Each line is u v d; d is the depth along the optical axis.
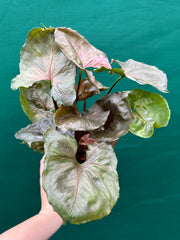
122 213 0.80
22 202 0.81
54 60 0.62
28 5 1.04
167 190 0.82
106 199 0.51
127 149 0.86
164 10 1.03
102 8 1.04
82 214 0.48
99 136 0.64
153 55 0.95
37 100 0.77
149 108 0.76
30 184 0.83
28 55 0.63
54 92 0.59
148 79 0.61
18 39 0.99
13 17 1.02
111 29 1.00
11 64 0.95
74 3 1.04
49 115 0.77
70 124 0.57
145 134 0.73
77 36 0.63
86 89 0.71
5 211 0.80
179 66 0.93
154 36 0.98
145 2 1.05
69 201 0.49
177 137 0.87
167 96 0.91
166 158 0.85
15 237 0.48
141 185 0.83
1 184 0.83
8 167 0.84
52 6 1.04
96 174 0.54
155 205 0.81
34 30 0.60
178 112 0.89
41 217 0.54
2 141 0.87
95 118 0.62
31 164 0.85
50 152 0.52
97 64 0.64
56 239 0.78
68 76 0.60
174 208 0.81
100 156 0.57
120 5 1.04
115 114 0.64
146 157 0.85
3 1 1.04
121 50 0.96
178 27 1.00
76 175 0.53
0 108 0.90
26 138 0.67
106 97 0.65
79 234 0.78
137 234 0.78
